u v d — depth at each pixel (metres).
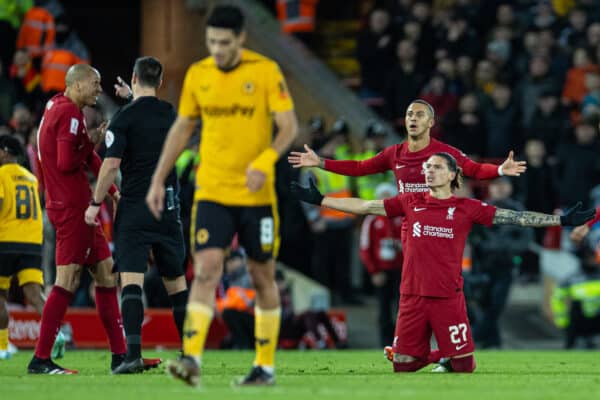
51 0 70.94
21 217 41.19
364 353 52.12
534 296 73.62
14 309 54.53
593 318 62.22
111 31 90.44
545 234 72.56
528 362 43.44
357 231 74.38
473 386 27.88
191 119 25.81
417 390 26.17
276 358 45.66
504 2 81.56
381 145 66.06
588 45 78.19
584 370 37.47
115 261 32.53
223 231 25.08
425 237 33.34
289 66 77.31
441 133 72.81
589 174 70.44
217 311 60.50
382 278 58.91
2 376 31.27
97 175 34.12
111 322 33.69
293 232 68.94
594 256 64.56
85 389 25.95
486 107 73.62
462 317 33.56
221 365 38.44
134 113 31.97
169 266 33.16
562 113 73.44
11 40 68.88
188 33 74.38
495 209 33.06
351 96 77.75
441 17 81.75
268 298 25.91
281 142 25.05
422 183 35.72
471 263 61.28
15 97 66.62
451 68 75.81
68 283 32.78
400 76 76.12
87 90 32.69
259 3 82.94
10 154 41.50
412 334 33.72
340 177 66.12
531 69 77.94
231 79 25.23
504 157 72.62
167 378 29.72
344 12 88.75
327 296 63.41
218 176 25.22
